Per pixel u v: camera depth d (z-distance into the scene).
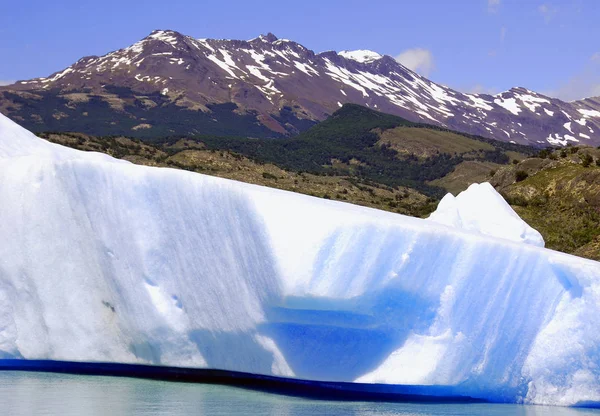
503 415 13.73
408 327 14.38
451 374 14.37
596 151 73.12
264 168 119.69
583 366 15.08
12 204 17.67
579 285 15.06
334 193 112.50
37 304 17.48
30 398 14.41
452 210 19.50
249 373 15.83
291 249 13.15
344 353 14.09
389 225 13.51
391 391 14.88
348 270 13.29
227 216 14.25
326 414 13.08
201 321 15.36
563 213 62.97
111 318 17.16
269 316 13.91
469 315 14.70
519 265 14.92
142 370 17.59
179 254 15.60
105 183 16.44
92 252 17.05
